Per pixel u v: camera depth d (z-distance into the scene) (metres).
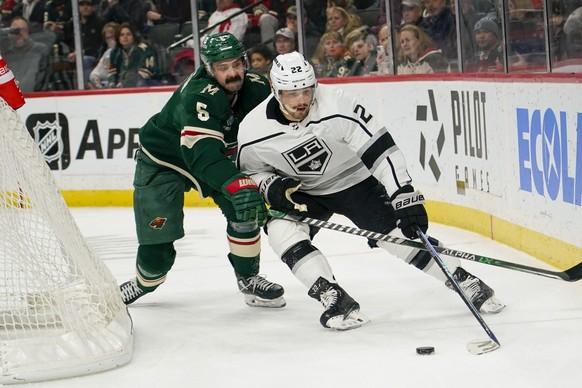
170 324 6.22
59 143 12.74
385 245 5.91
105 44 12.90
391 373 4.81
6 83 5.44
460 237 8.73
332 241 8.97
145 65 12.84
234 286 7.33
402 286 6.87
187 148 5.81
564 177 6.91
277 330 5.88
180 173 6.40
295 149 5.70
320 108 5.62
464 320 5.78
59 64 13.20
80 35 12.79
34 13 13.16
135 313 6.59
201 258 8.58
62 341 5.18
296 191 6.00
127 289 6.72
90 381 5.06
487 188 8.52
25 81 13.32
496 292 6.46
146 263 6.50
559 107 6.92
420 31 10.56
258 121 5.70
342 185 5.96
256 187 5.59
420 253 5.81
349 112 5.64
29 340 5.17
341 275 7.42
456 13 9.94
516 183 7.86
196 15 12.24
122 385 4.96
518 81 7.65
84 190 12.68
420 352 5.10
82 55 12.84
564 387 4.45
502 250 8.00
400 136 10.09
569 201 6.85
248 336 5.78
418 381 4.66
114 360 5.22
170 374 5.11
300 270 5.70
